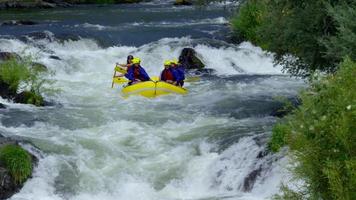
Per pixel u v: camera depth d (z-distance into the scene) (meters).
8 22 60.09
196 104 32.28
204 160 22.33
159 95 34.25
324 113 12.02
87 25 60.19
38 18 67.69
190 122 27.86
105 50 47.97
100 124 27.25
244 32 52.66
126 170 21.69
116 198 20.25
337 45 22.25
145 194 20.38
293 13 26.97
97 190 20.48
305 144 11.80
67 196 19.94
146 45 48.47
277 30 27.48
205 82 39.62
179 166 22.09
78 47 48.53
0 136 22.44
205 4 34.12
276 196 13.52
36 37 47.38
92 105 32.59
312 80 13.48
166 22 64.06
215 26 59.88
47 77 39.78
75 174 20.97
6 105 30.72
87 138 23.94
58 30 54.94
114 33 53.56
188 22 64.06
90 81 40.44
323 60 26.72
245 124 26.69
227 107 31.19
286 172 18.58
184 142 24.25
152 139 24.47
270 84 38.84
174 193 20.48
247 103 32.16
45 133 25.03
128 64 37.53
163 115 29.08
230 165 21.45
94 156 22.44
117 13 73.81
